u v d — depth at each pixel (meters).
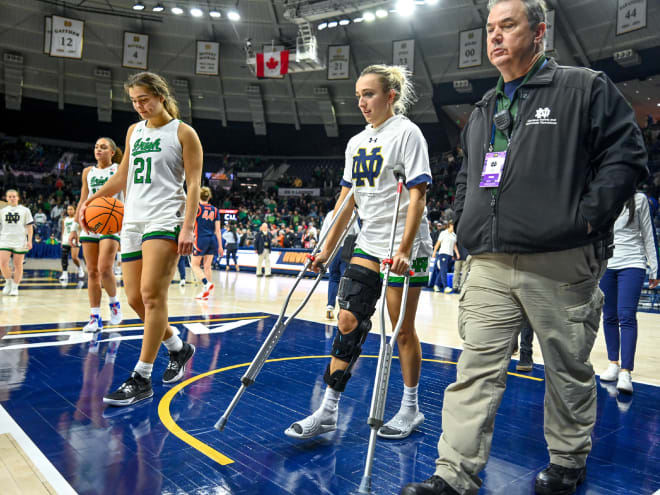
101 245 4.30
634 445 2.30
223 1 22.66
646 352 4.81
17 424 2.24
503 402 2.95
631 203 2.78
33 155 28.16
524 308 1.69
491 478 1.91
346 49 21.62
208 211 7.47
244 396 2.82
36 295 7.14
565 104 1.64
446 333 5.36
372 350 4.30
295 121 30.67
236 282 11.63
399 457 2.07
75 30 20.30
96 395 2.71
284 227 21.70
